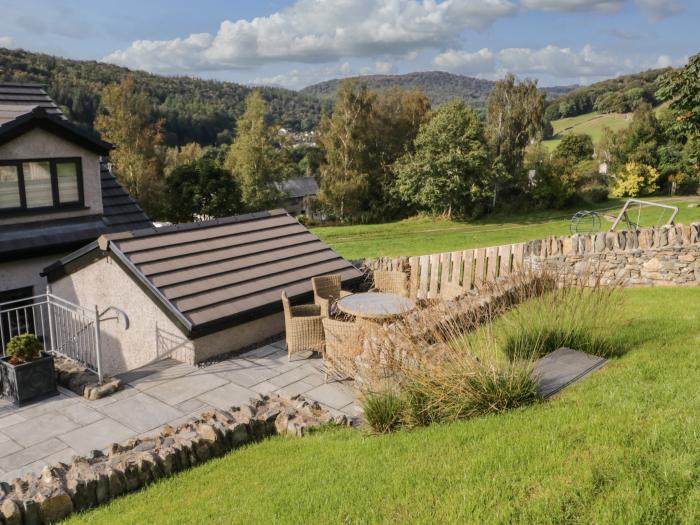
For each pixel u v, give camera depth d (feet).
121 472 17.40
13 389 25.67
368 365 20.57
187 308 30.50
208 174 128.88
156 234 35.17
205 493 16.38
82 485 16.63
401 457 15.81
